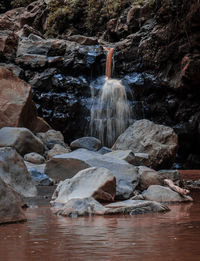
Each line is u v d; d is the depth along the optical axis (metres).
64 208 5.07
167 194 6.68
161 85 22.33
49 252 2.82
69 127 22.17
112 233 3.64
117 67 24.02
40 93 22.59
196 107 21.44
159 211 5.27
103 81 23.47
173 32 22.03
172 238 3.36
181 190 6.81
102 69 24.05
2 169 7.05
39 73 22.94
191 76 20.75
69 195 6.23
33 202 6.44
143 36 23.97
